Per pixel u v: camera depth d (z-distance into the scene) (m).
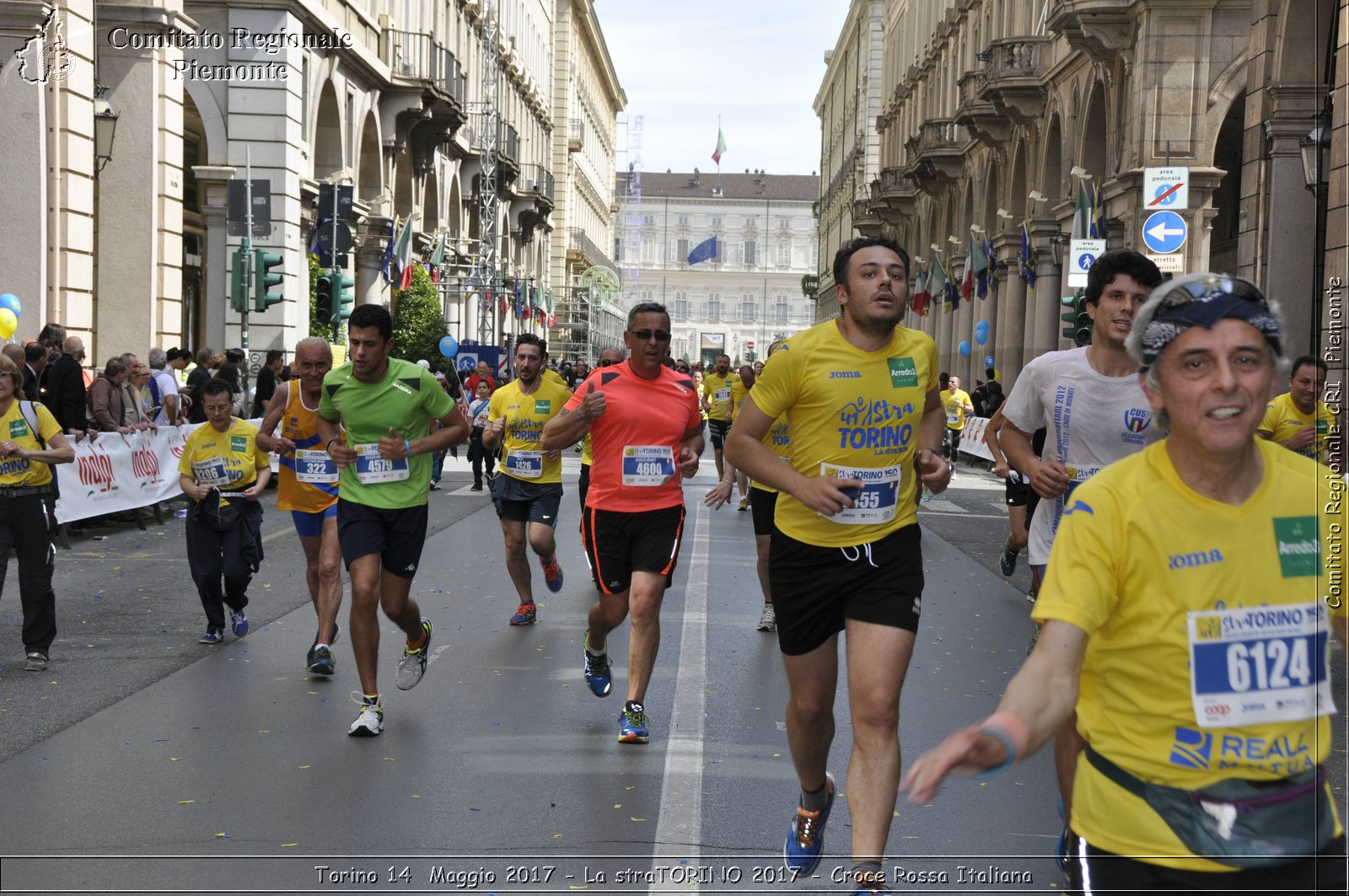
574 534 17.11
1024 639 10.08
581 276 87.69
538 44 74.56
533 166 66.94
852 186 86.12
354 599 7.08
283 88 28.36
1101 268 5.46
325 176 33.84
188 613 10.77
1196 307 2.73
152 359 18.88
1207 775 2.76
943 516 20.61
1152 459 2.82
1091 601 2.74
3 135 19.44
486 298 51.22
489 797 5.89
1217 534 2.75
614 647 9.62
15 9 19.23
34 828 5.42
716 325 157.12
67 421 15.16
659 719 7.43
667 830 5.46
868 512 4.76
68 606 11.00
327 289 24.55
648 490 7.30
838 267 4.89
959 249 46.81
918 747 6.82
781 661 9.09
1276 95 19.52
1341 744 5.13
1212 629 2.75
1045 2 35.50
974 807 5.88
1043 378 5.62
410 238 38.22
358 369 7.23
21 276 19.52
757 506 9.99
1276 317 2.73
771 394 4.82
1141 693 2.80
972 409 34.66
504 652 9.34
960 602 11.94
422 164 42.12
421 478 7.42
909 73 61.22
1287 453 2.87
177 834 5.35
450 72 42.88
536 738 6.97
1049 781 6.29
